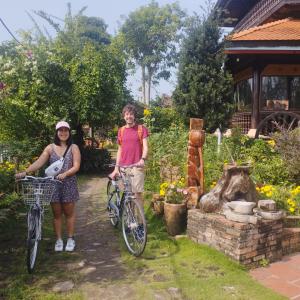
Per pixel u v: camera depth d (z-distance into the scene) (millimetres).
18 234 5945
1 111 11508
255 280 4422
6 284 4199
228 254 4898
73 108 12711
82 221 6934
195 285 4195
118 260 4984
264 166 8242
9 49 12398
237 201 5281
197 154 5938
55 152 5227
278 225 5117
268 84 13930
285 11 14258
